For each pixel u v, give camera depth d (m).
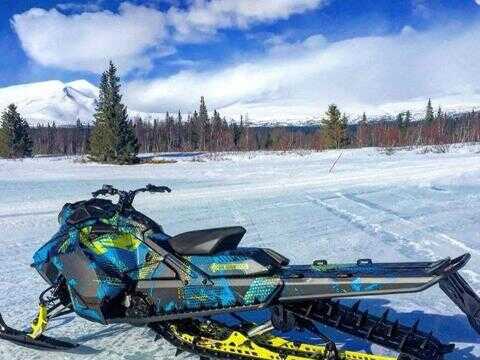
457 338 4.28
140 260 3.90
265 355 3.53
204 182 17.50
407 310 4.94
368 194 12.98
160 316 3.75
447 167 18.53
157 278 3.80
